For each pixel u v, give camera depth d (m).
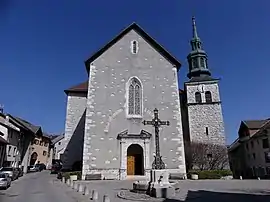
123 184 19.31
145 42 27.50
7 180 18.92
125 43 27.22
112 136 23.83
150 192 13.86
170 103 25.52
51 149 65.25
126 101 25.09
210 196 13.50
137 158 24.33
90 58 26.08
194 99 39.69
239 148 47.62
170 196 13.32
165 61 27.02
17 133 38.16
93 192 12.66
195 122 38.19
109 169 22.88
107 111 24.53
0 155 30.80
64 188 18.33
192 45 44.97
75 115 35.66
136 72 26.27
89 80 25.33
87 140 23.41
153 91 25.81
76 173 23.50
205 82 40.00
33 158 52.03
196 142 36.12
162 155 23.67
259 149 38.66
